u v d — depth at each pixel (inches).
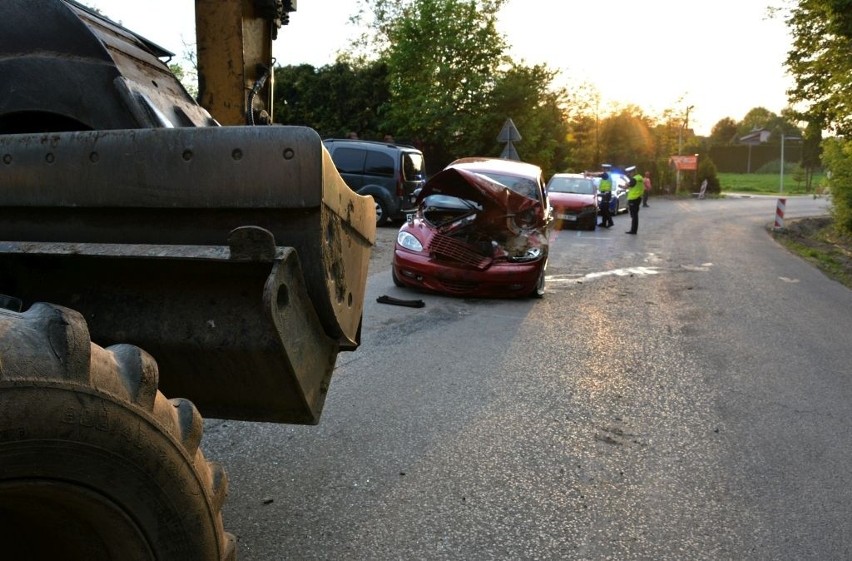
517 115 1246.9
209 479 76.2
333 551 126.5
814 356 276.5
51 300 85.8
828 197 956.0
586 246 673.0
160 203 82.0
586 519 141.6
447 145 1253.7
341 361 246.2
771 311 367.6
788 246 728.3
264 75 204.8
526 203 384.5
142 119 96.5
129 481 64.6
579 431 188.7
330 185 86.7
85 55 97.7
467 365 248.8
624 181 1251.2
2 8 97.3
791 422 201.0
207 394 90.6
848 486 160.4
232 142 80.4
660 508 147.3
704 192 2014.0
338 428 183.9
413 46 1237.7
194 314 83.1
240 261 75.8
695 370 251.8
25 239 87.4
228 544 83.4
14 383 53.8
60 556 70.6
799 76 781.9
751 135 4320.9
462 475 159.3
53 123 102.3
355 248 102.7
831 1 618.8
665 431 191.0
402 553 126.8
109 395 61.5
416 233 386.6
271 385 87.3
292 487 150.4
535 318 334.3
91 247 78.7
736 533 138.2
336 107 1349.7
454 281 370.6
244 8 197.2
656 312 357.4
